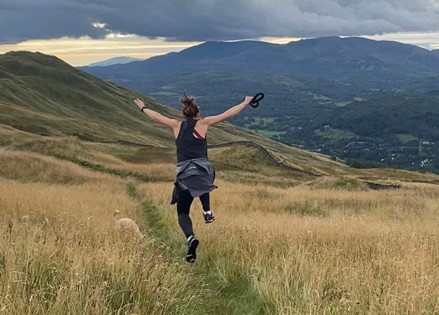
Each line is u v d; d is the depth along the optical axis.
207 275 7.87
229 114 6.19
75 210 14.00
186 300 5.86
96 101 147.12
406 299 5.34
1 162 36.78
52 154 49.78
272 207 22.25
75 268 5.45
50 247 6.39
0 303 4.41
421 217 19.48
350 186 35.91
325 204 23.89
